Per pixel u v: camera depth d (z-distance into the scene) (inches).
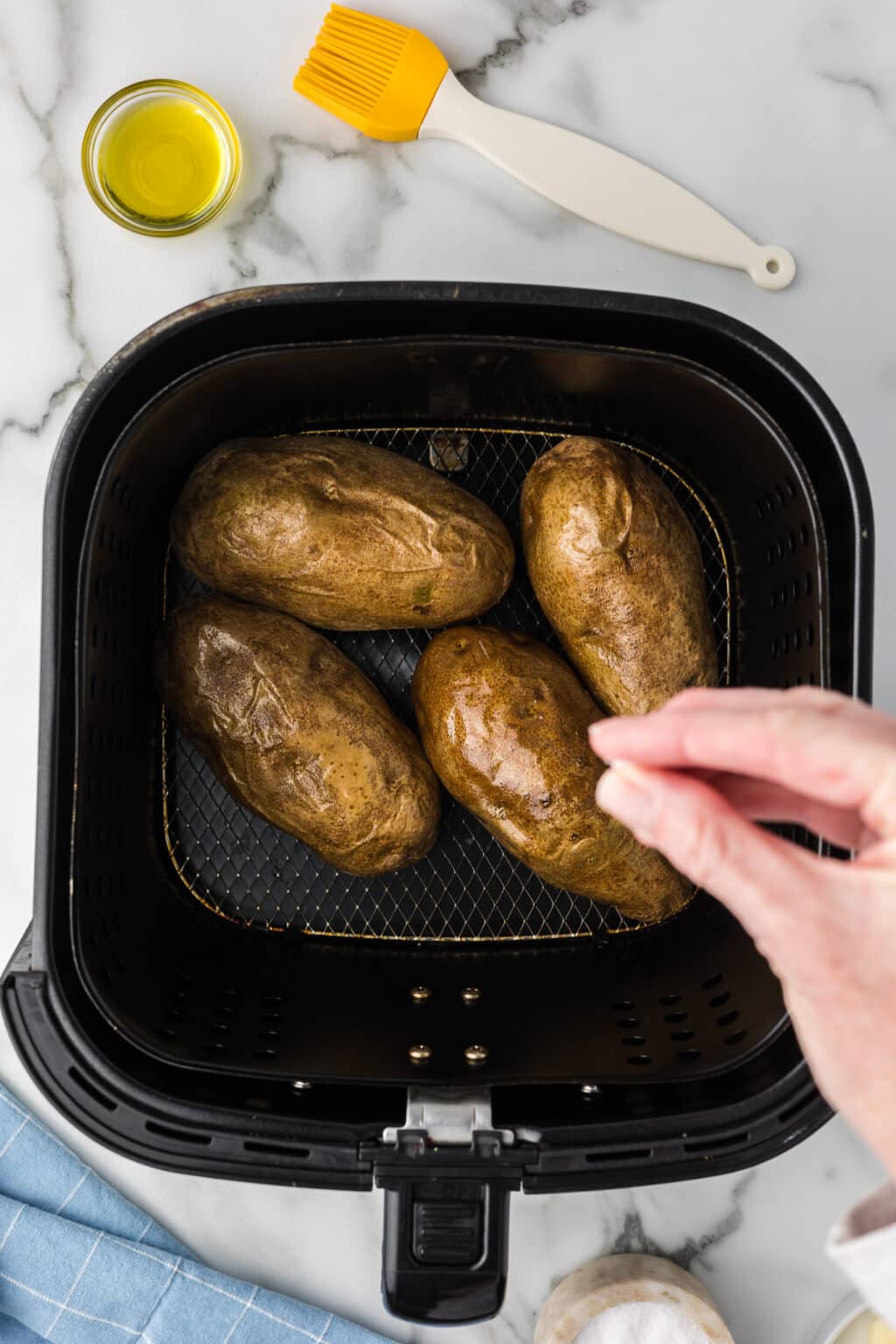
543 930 25.5
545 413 25.2
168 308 26.5
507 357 23.3
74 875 22.1
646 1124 21.9
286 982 24.7
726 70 26.6
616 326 22.8
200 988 24.3
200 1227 26.5
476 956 25.3
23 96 26.4
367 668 25.6
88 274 26.5
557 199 26.2
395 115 26.1
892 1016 15.8
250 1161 21.8
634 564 23.3
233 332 22.7
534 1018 24.3
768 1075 22.4
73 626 22.2
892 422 26.5
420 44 26.0
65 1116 21.7
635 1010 24.2
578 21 26.6
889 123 26.6
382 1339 26.1
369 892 25.6
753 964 23.3
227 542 23.6
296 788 23.8
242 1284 26.2
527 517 24.1
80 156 26.4
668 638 23.6
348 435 25.6
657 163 26.6
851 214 26.6
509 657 23.7
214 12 26.4
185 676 23.9
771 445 23.4
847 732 15.1
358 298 22.1
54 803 21.7
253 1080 22.9
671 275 26.4
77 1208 26.4
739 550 25.5
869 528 22.0
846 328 26.5
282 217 26.5
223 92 26.4
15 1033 21.7
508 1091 22.9
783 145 26.6
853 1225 16.4
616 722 16.2
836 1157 26.6
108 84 26.5
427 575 23.7
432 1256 21.7
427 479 24.1
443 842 25.7
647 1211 26.6
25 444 26.6
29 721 26.4
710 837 15.6
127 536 23.9
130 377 22.5
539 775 23.3
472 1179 21.7
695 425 24.5
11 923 26.3
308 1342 26.2
